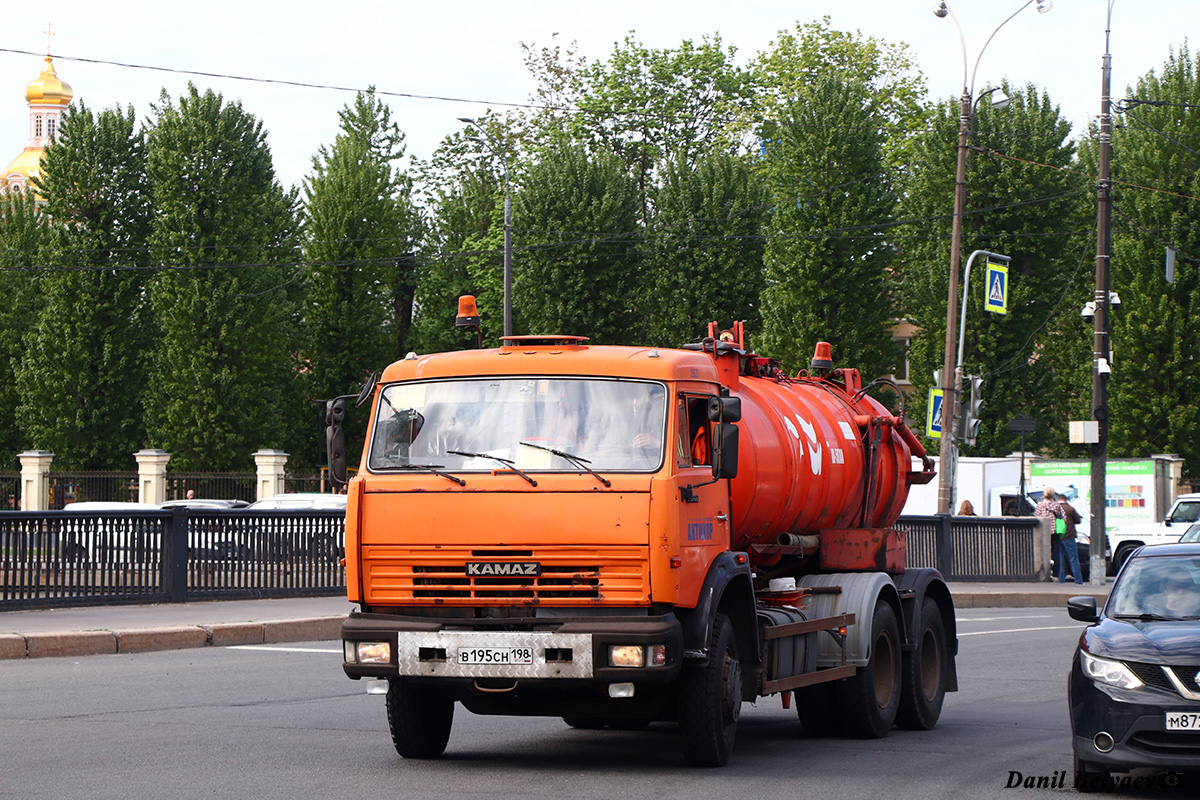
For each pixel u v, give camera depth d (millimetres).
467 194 106688
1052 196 78875
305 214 102438
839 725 19219
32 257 102438
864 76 95312
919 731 20047
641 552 14273
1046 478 65188
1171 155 78875
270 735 17297
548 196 81688
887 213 77812
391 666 14531
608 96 94312
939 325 80812
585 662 14062
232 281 88000
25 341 96375
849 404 22766
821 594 19250
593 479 14461
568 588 14367
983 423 80188
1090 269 87000
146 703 20156
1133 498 63812
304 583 37312
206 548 34969
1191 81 79188
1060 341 90500
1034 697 23312
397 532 14867
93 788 13500
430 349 107875
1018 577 53406
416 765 15383
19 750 15828
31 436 90750
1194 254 78375
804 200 77750
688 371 15438
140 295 93250
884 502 22844
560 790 13734
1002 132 79500
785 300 77188
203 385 87188
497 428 15031
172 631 28438
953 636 22047
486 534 14570
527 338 16000
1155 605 15359
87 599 32281
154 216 92000
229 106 90188
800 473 19297
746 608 16188
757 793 13797
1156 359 79188
